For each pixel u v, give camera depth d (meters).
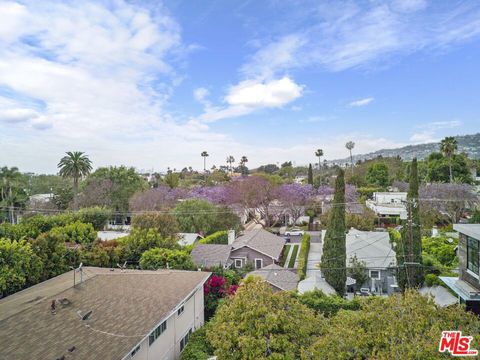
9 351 9.67
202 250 33.69
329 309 21.28
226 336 11.28
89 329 11.79
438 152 71.81
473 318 10.17
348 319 11.07
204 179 112.12
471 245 18.12
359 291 28.64
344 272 26.16
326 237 26.94
